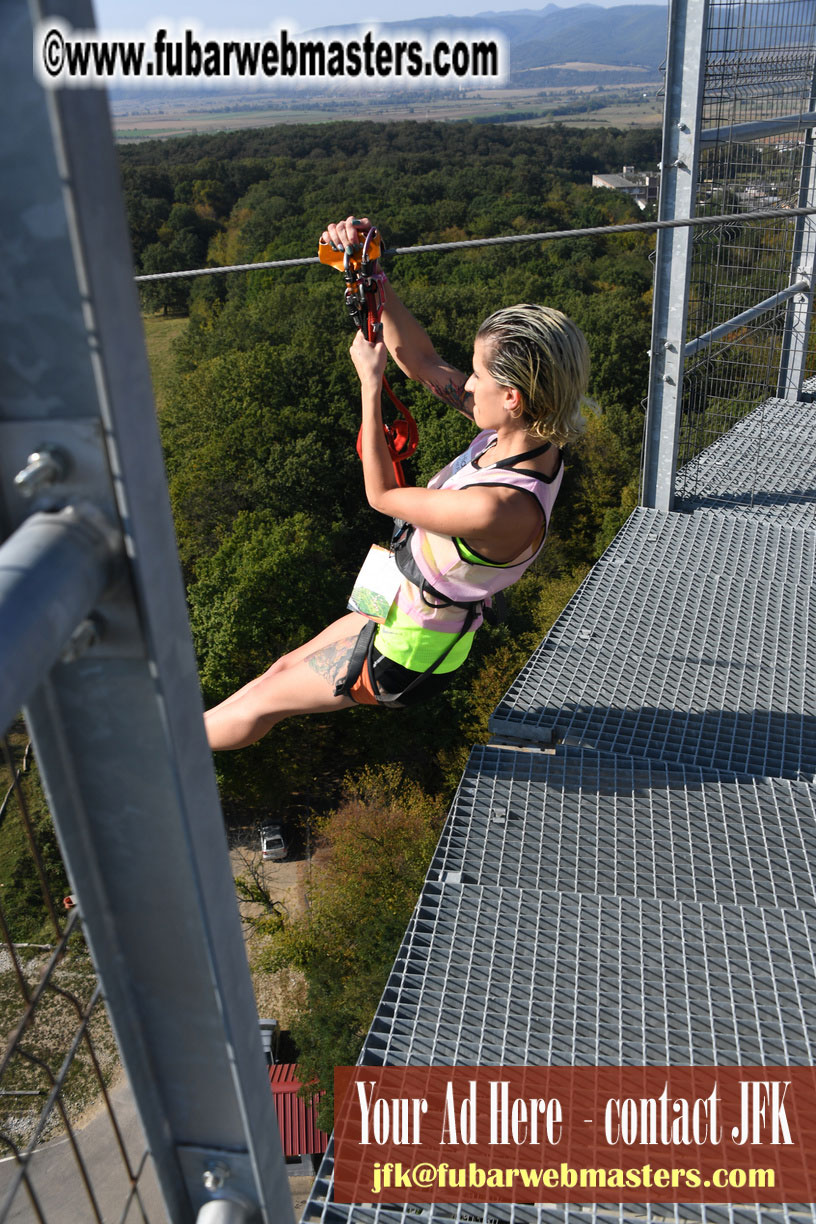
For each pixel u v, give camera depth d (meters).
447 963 2.85
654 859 3.28
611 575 5.72
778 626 5.05
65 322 0.56
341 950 17.14
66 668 0.68
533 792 3.63
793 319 8.58
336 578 26.14
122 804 0.74
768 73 6.54
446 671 2.24
